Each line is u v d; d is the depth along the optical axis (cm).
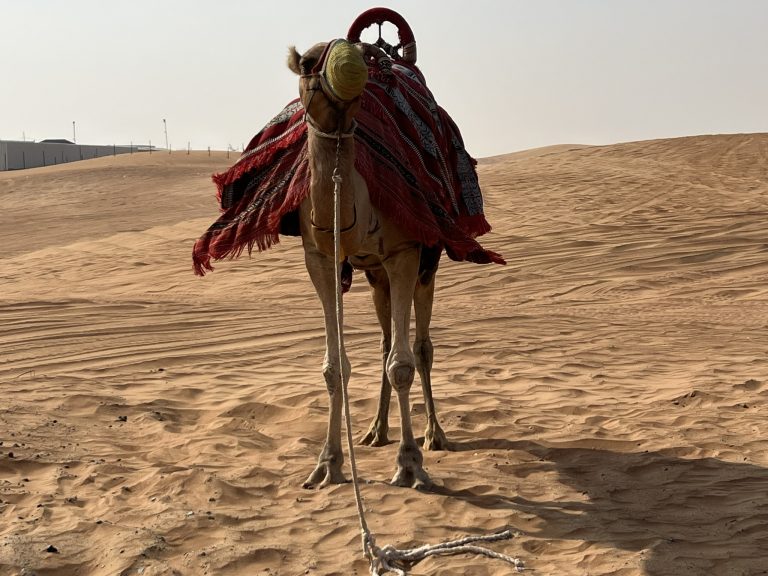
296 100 666
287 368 1068
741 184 2909
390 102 639
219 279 2048
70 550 513
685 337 1265
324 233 556
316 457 701
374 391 923
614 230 2303
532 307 1634
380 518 562
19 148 9750
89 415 835
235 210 657
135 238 2666
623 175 3134
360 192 564
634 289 1772
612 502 598
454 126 737
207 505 588
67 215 3834
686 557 499
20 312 1579
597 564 494
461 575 481
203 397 918
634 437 752
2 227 3506
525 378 985
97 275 2208
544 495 614
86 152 10356
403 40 718
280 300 1766
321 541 530
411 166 623
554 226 2384
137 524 550
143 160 7231
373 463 684
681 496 605
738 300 1648
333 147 539
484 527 550
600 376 1000
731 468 665
